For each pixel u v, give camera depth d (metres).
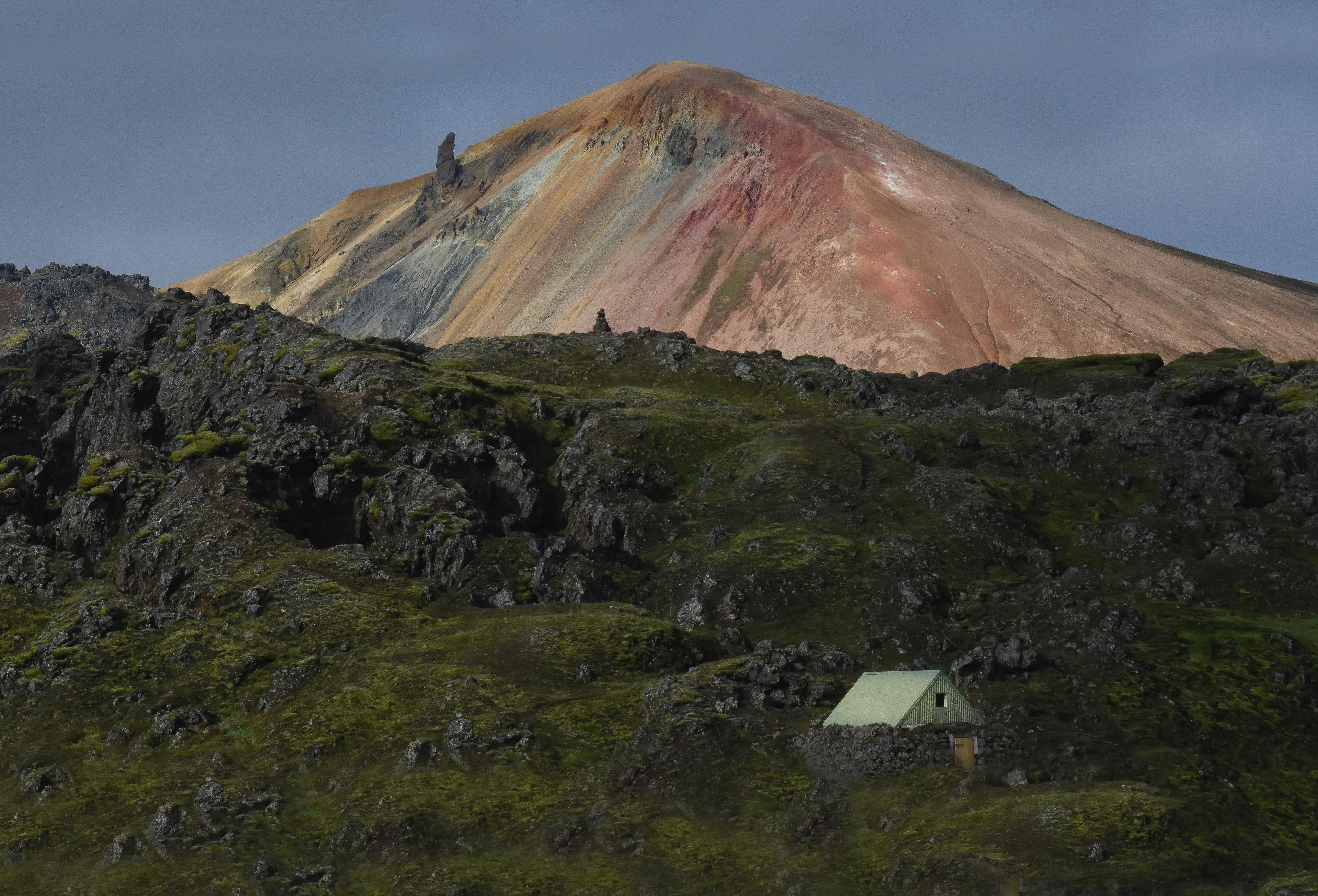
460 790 114.19
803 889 92.56
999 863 89.44
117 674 144.75
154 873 107.12
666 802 110.38
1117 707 126.62
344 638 147.00
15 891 108.06
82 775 126.94
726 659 140.25
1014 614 150.62
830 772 110.56
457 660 139.12
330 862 106.88
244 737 131.12
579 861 102.31
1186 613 151.88
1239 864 93.06
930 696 114.88
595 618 145.62
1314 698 131.75
